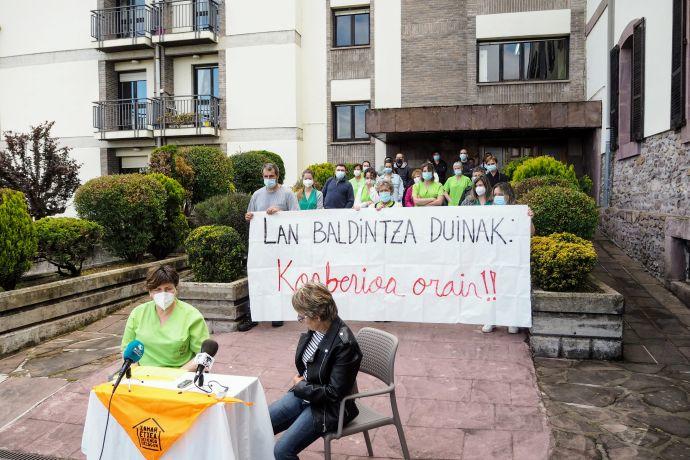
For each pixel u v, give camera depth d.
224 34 19.80
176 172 12.09
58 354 6.65
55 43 21.22
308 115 19.67
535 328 5.90
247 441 3.09
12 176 11.91
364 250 6.58
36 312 7.11
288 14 19.20
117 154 21.03
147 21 20.33
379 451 4.08
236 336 6.75
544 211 7.37
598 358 5.78
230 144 19.83
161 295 3.68
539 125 14.96
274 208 6.77
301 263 6.74
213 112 19.77
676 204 8.62
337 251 6.65
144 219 9.70
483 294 6.25
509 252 6.17
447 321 6.35
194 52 20.11
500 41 17.98
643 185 10.34
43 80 21.38
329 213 6.67
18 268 7.33
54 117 21.30
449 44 18.30
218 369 5.68
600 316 5.76
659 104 9.37
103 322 8.05
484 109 15.36
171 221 10.58
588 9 16.58
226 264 7.12
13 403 5.27
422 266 6.42
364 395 3.41
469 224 6.28
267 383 5.32
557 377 5.33
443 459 3.93
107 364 6.24
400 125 15.91
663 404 4.72
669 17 8.93
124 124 20.73
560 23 17.27
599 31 14.96
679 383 5.15
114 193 9.34
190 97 20.48
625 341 6.34
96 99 20.91
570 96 17.27
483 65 18.16
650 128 9.81
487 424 4.41
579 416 4.52
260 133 19.55
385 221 6.52
